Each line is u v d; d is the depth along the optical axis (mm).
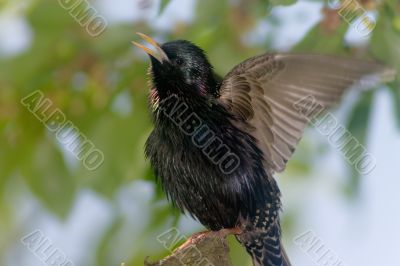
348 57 11812
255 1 13641
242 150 13266
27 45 14047
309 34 13484
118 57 14156
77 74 14164
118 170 14312
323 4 13375
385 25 13086
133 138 14320
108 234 14812
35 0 13977
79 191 14391
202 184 13344
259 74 12703
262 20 13953
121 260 14734
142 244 14680
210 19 13797
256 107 13109
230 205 13352
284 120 13016
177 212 14727
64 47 14031
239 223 13453
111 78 14266
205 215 13609
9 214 15352
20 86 14133
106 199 14320
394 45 12984
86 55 14078
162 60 13508
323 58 11977
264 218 13422
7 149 14422
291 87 12617
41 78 14188
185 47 13539
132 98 14375
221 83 13070
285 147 13188
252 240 13562
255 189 13305
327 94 12367
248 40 13898
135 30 14023
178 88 13453
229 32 13867
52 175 14375
